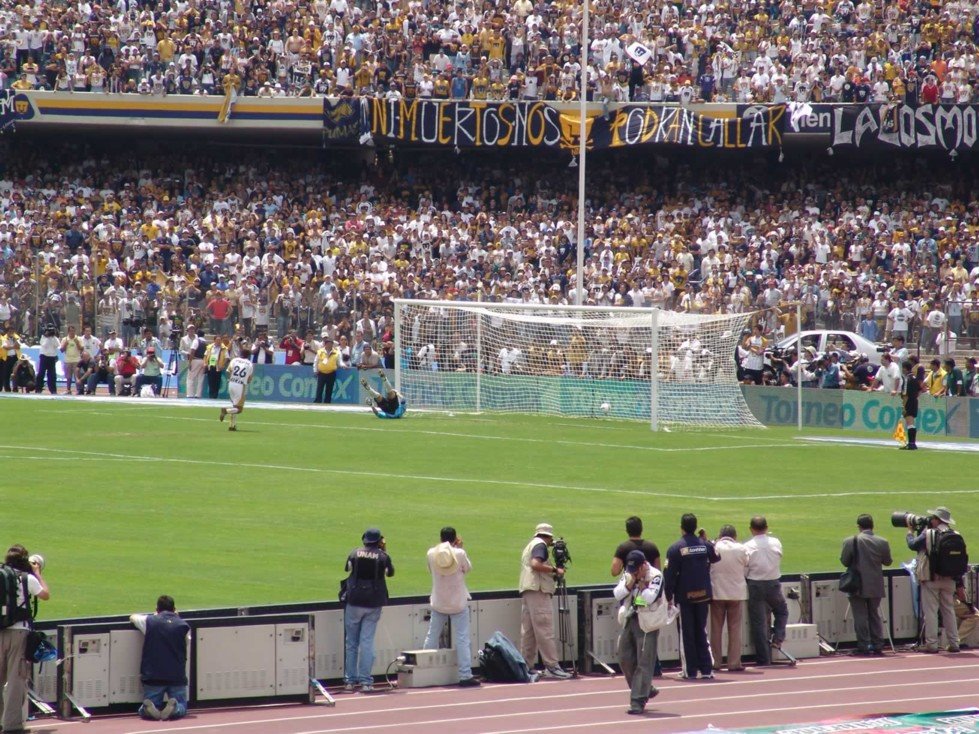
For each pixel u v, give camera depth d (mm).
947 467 69500
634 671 31922
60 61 119688
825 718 31016
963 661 38219
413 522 53094
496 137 117875
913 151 119188
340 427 82062
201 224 116625
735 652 36875
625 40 119125
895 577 40500
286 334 102500
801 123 113875
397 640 35594
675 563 35594
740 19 122375
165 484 60344
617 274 108625
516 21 123312
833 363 90500
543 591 35656
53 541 48562
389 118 118500
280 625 32906
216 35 122125
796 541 50531
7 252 109438
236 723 30688
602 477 64312
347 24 124188
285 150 130500
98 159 127938
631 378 90562
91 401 94938
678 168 123375
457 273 109188
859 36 119625
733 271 106688
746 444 77750
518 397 94062
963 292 99188
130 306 103250
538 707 32219
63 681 31125
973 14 119688
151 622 31438
